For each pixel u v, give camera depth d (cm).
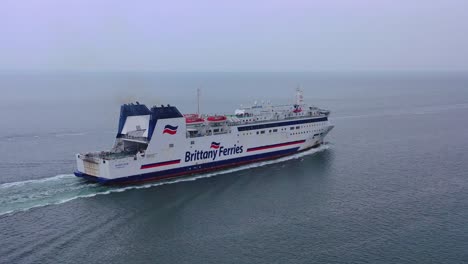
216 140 8369
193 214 6100
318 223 5738
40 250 4928
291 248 5044
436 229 5516
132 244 5150
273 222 5797
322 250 4984
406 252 4919
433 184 7425
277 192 7075
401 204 6425
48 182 7544
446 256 4825
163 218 5953
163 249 5034
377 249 4991
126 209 6266
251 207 6369
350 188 7244
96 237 5312
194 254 4922
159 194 6988
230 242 5212
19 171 8306
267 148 9256
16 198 6669
